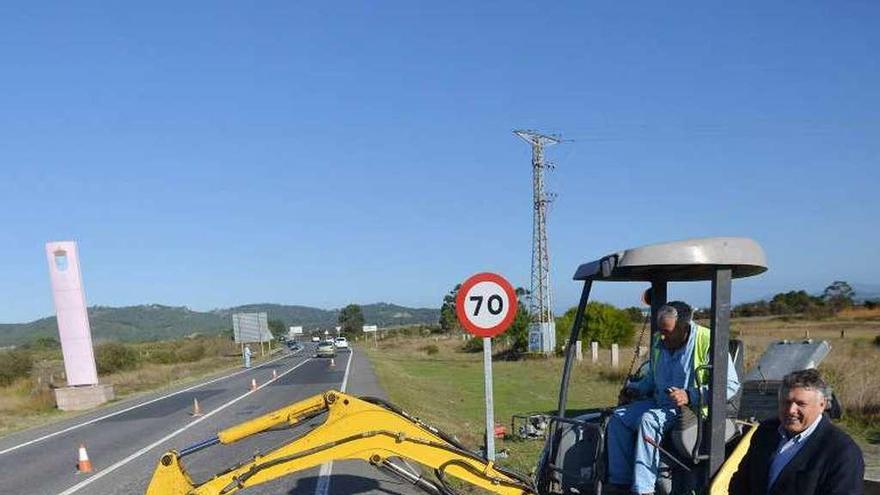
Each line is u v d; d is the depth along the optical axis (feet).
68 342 93.20
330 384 93.76
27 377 139.64
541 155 165.37
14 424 70.95
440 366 137.18
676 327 18.95
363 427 20.15
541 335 139.85
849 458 13.66
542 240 161.68
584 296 21.11
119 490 35.01
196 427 57.36
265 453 20.02
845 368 53.06
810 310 210.18
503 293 27.76
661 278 21.71
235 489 19.57
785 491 14.17
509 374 109.09
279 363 178.70
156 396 93.56
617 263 18.60
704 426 17.79
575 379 90.84
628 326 136.77
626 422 19.08
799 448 14.20
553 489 20.12
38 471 41.75
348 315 490.49
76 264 93.71
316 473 34.71
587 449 19.75
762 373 27.68
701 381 18.40
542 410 63.87
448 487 22.38
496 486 20.25
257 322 287.69
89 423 66.33
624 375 86.69
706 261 17.38
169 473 20.22
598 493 18.70
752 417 22.50
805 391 14.02
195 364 200.75
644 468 18.24
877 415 41.34
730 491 16.69
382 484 32.14
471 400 74.23
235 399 80.43
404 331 417.28
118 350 171.83
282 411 20.75
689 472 18.04
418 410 59.11
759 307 219.61
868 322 167.84
